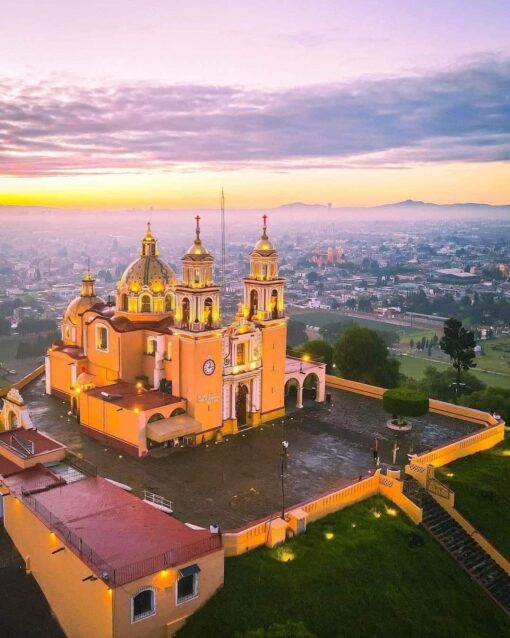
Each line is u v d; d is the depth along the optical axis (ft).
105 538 111.65
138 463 166.91
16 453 144.87
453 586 128.57
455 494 155.84
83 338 218.59
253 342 195.11
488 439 189.57
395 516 143.74
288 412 213.05
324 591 116.16
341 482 156.97
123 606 99.86
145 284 208.44
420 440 189.37
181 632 107.34
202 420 183.21
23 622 114.62
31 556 125.49
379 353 260.83
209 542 112.47
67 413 207.10
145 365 207.21
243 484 154.92
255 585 114.52
